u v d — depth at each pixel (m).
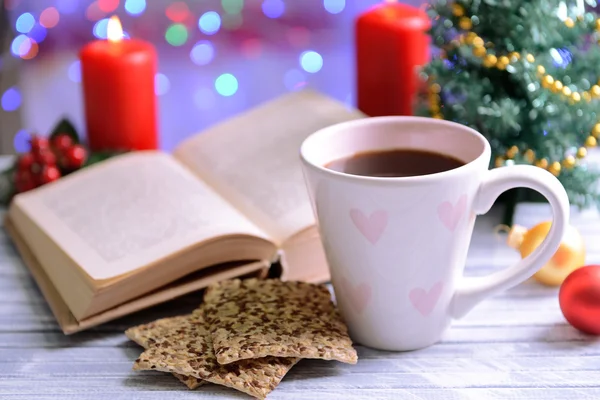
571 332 0.70
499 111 0.76
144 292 0.72
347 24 1.90
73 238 0.75
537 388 0.65
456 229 0.65
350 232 0.65
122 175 0.81
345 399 0.64
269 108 0.88
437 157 0.70
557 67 0.78
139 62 0.93
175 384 0.66
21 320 0.73
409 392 0.65
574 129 0.78
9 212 0.85
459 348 0.68
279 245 0.74
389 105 0.92
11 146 1.34
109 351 0.69
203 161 0.84
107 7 1.84
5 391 0.66
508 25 0.78
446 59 0.81
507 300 0.73
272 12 1.84
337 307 0.70
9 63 1.35
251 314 0.69
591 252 0.77
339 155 0.70
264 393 0.64
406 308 0.67
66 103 1.80
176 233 0.73
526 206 0.85
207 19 1.75
